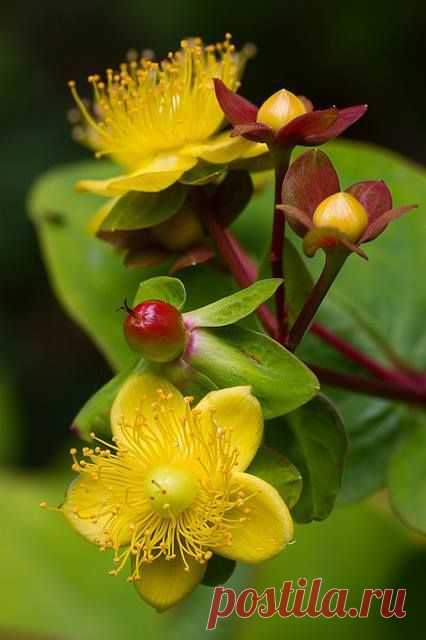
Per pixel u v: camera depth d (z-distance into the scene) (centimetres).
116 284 29
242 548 23
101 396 24
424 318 29
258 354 23
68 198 30
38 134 51
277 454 23
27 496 33
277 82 49
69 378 50
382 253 29
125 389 24
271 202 29
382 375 27
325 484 24
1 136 51
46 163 51
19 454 40
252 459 23
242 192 26
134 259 26
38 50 54
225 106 24
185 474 23
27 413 49
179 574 24
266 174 27
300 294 25
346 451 24
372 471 27
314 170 23
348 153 29
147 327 23
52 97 53
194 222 26
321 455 24
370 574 30
